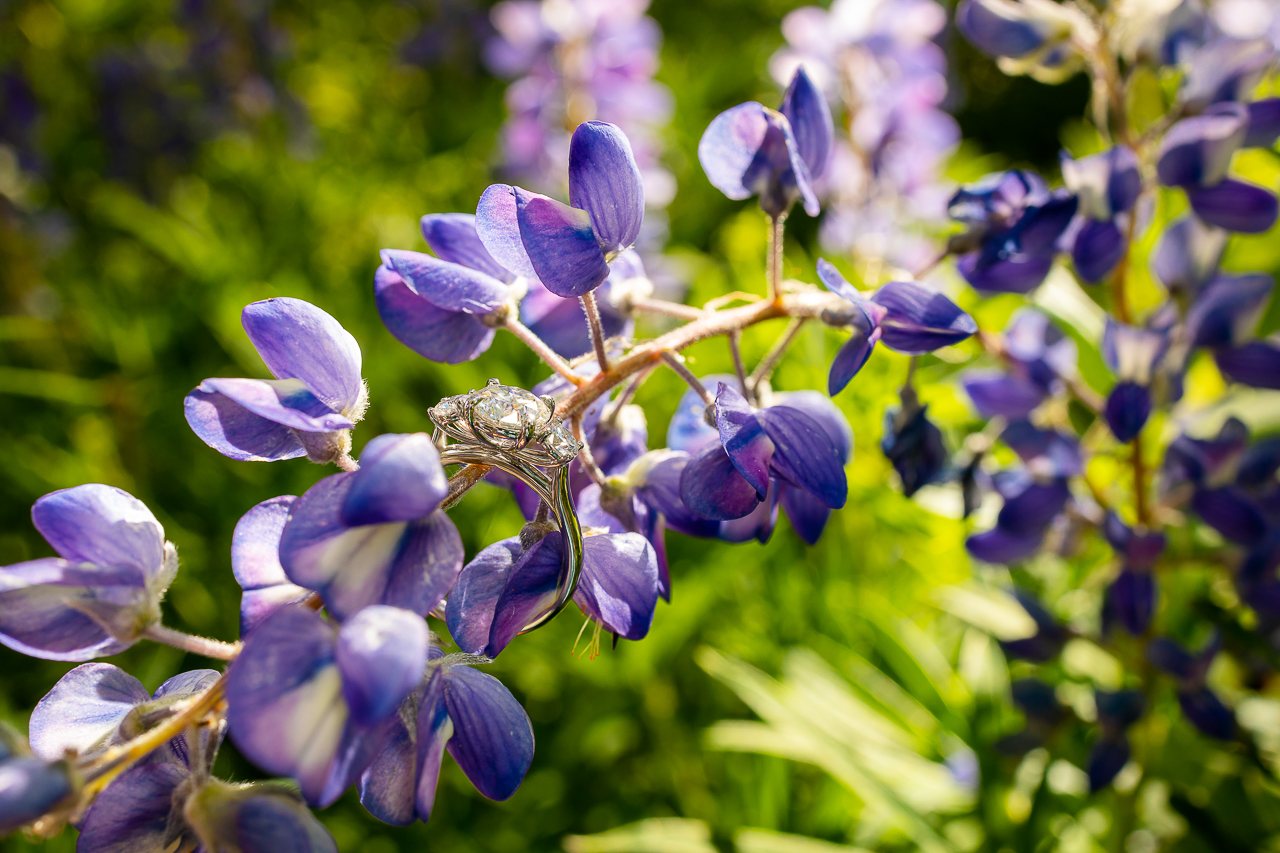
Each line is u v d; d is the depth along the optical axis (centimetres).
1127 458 23
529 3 43
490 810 31
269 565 13
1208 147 20
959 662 30
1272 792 24
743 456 14
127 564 13
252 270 41
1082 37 21
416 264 14
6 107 48
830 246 35
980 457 22
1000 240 19
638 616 14
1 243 45
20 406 41
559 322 16
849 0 34
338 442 14
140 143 51
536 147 43
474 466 14
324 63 63
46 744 13
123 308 43
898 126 34
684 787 30
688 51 70
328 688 12
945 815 26
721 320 15
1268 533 22
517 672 32
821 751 25
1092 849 26
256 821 12
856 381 29
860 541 30
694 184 52
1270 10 24
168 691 13
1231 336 21
